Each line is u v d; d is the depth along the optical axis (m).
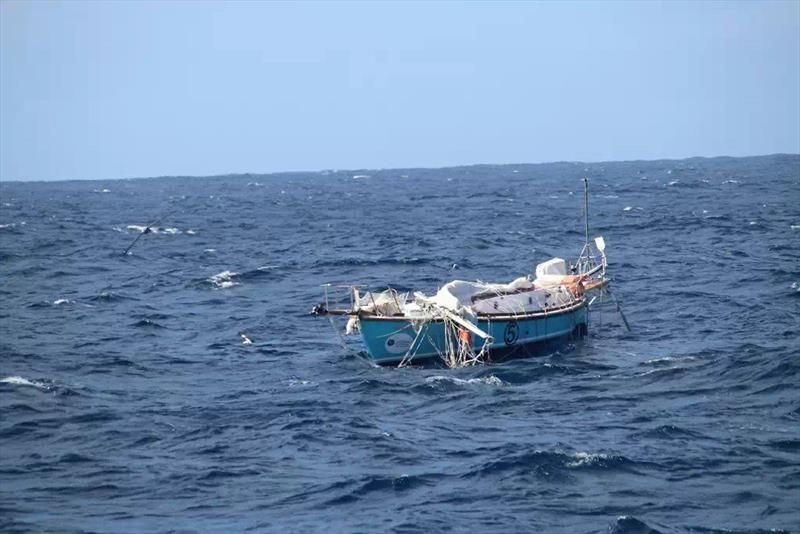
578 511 56.88
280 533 54.12
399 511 57.22
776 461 64.12
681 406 77.56
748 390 81.38
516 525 54.94
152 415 77.81
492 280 153.12
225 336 111.75
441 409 79.38
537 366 92.56
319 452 68.38
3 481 62.62
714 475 62.03
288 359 99.25
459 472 63.53
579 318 104.69
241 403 81.81
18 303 135.88
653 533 53.41
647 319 115.19
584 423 73.81
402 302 98.19
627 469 63.19
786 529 53.62
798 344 97.56
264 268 165.88
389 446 69.31
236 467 65.31
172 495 60.25
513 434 71.75
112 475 63.84
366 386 86.56
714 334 105.06
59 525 55.31
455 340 94.56
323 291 144.25
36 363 96.88
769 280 138.88
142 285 152.62
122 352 102.94
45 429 73.81
